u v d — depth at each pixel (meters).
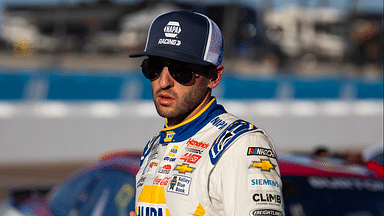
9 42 90.94
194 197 4.53
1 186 33.25
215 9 87.00
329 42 107.25
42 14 95.25
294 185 8.66
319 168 9.41
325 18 106.25
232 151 4.52
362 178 9.30
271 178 4.49
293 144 55.16
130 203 8.52
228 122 4.86
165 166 4.90
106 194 9.56
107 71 50.50
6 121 43.28
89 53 94.00
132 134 47.75
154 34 5.20
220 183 4.48
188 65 4.95
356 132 58.16
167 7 99.31
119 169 9.75
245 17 90.81
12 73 44.88
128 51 96.25
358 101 59.69
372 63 93.00
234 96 54.84
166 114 5.03
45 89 46.03
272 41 101.31
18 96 44.97
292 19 106.12
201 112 5.04
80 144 45.72
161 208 4.71
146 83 49.88
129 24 97.94
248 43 94.62
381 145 11.33
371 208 8.54
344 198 8.63
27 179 36.34
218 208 4.52
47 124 44.72
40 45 92.62
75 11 97.81
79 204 10.41
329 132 56.94
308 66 105.38
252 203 4.32
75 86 46.94
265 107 55.31
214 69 5.16
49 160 44.06
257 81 56.09
